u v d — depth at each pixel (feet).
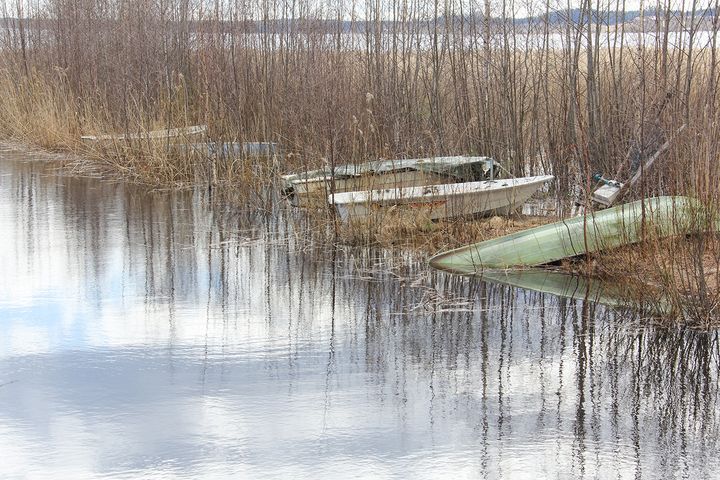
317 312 33.06
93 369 27.48
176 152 62.23
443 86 56.80
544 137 55.11
